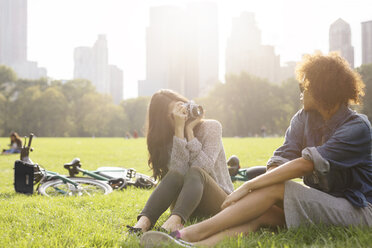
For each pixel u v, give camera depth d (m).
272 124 84.56
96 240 3.00
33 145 30.70
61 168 11.31
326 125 2.97
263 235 2.85
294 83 84.62
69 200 5.20
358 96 2.94
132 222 3.93
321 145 3.04
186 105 3.55
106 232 3.23
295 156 3.21
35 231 3.31
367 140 2.80
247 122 83.94
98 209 4.64
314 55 3.04
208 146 3.60
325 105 2.91
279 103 83.75
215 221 2.79
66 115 91.44
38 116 86.88
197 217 3.52
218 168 3.71
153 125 3.78
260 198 2.85
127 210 4.56
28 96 88.44
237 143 30.59
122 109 100.56
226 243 2.60
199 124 3.72
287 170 2.81
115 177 7.01
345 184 2.89
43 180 6.39
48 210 4.25
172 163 3.45
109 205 4.93
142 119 105.31
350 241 2.50
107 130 99.00
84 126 93.50
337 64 2.89
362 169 2.85
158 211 3.17
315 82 2.91
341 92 2.85
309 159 2.79
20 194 6.22
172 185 3.25
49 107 87.38
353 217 2.82
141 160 14.98
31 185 6.17
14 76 95.88
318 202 2.81
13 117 86.06
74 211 4.24
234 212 2.82
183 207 3.05
